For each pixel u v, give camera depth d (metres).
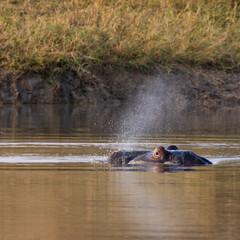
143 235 15.24
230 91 72.94
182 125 48.81
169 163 27.11
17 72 68.06
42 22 74.81
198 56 76.88
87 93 69.69
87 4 84.25
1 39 71.81
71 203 18.67
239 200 19.25
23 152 31.66
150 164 27.00
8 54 69.62
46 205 18.41
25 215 17.19
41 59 69.06
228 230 15.76
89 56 70.94
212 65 77.56
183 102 69.75
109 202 18.86
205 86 73.00
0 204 18.53
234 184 22.09
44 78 68.88
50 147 34.06
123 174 24.36
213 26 82.88
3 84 67.25
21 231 15.54
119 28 77.56
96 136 40.34
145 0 87.25
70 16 78.31
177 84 72.38
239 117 56.34
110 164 27.19
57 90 68.56
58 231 15.55
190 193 20.34
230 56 78.56
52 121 50.59
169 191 20.66
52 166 26.56
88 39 74.19
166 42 76.56
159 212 17.59
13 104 66.56
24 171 25.11
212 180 22.92
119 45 75.25
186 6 86.50
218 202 18.95
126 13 81.56
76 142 36.66
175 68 74.56
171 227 15.99
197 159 27.41
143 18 81.31
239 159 29.22
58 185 21.80
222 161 28.44
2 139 37.75
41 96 68.00
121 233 15.41
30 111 59.56
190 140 38.34
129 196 19.80
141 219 16.77
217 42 78.62
